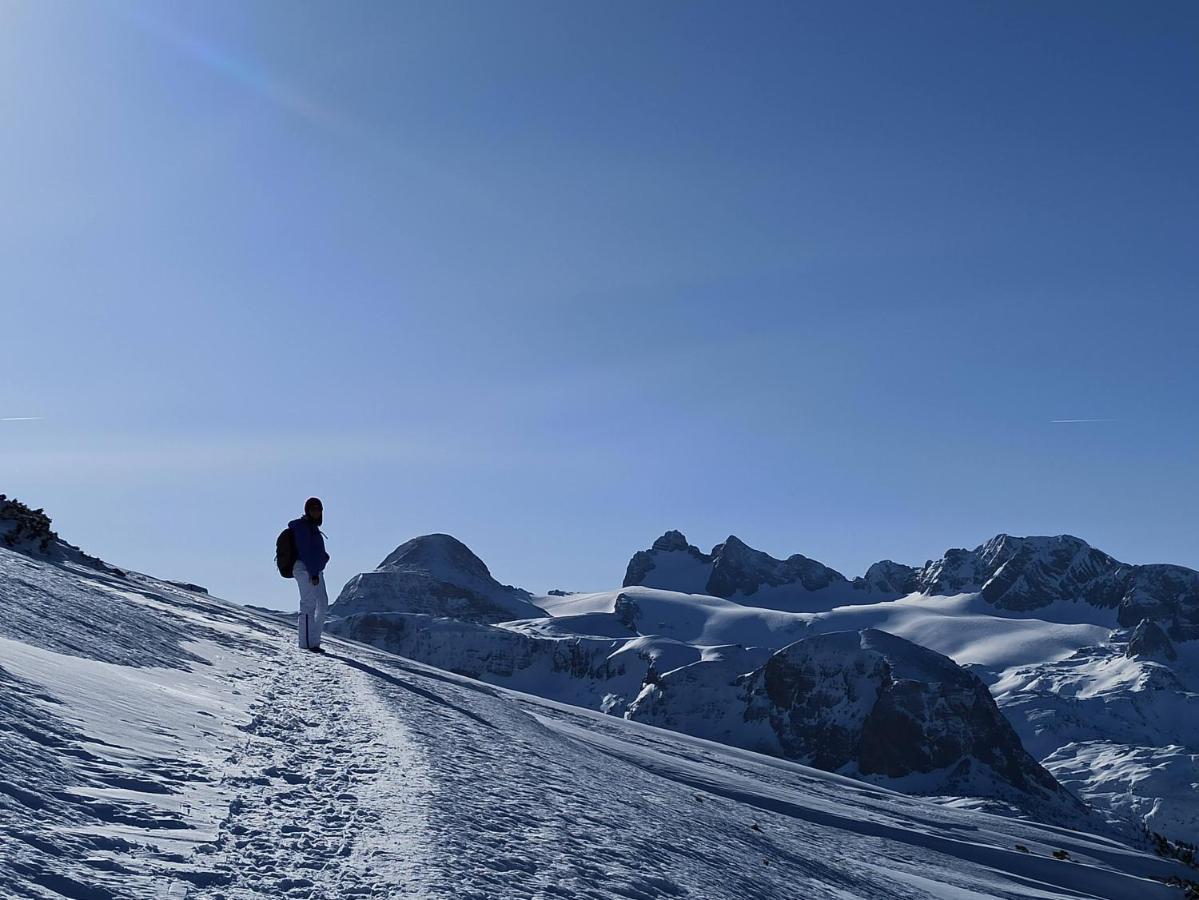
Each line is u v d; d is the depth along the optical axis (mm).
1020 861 42438
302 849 5348
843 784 70312
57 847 4207
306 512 21031
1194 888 36906
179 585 36094
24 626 9844
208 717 8812
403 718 12695
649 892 7113
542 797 9828
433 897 4957
